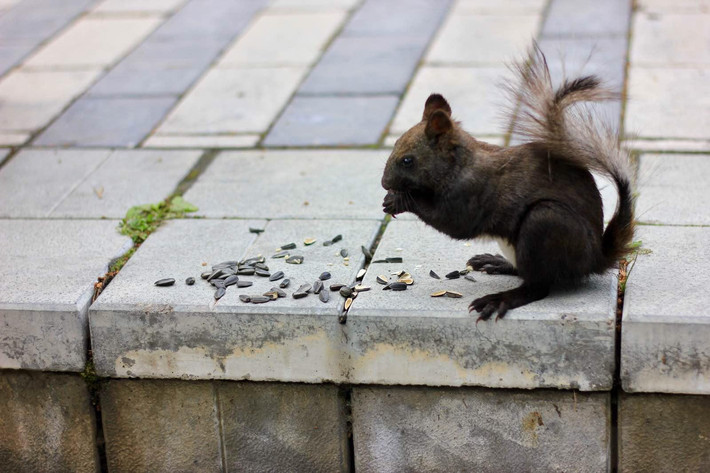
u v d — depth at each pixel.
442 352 1.60
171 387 1.66
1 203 1.87
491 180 1.58
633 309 1.58
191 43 2.46
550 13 2.46
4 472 1.71
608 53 2.15
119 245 1.76
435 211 1.60
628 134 1.93
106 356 1.65
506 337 1.59
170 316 1.63
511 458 1.63
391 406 1.64
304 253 1.72
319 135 2.00
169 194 1.87
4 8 2.86
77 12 2.78
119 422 1.68
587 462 1.62
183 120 2.08
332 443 1.66
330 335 1.62
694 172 1.83
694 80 2.06
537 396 1.61
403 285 1.64
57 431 1.69
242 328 1.63
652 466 1.61
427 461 1.65
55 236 1.79
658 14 2.37
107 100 2.15
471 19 2.47
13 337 1.66
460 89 2.10
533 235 1.57
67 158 1.99
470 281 1.65
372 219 1.78
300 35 2.46
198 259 1.72
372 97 2.10
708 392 1.57
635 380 1.58
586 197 1.58
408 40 2.35
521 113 1.59
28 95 2.18
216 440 1.67
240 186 1.88
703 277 1.62
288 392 1.65
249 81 2.18
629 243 1.62
